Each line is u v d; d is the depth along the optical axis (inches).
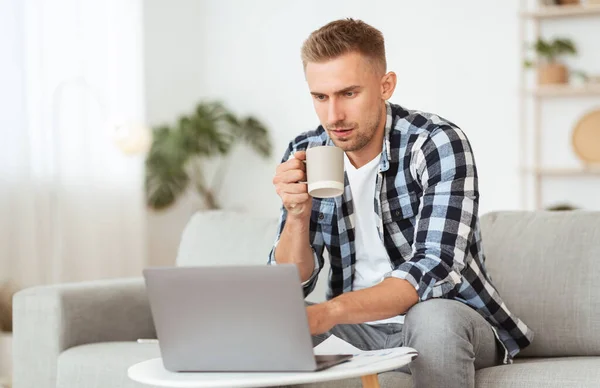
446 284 66.9
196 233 107.9
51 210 172.9
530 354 84.7
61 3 175.0
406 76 215.5
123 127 180.1
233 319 53.8
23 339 93.9
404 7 215.2
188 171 223.9
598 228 85.5
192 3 228.7
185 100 225.6
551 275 85.2
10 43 161.3
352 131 70.0
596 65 205.8
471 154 72.8
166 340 55.8
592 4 201.2
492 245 89.9
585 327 82.6
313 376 51.4
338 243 79.6
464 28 211.5
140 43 195.2
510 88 209.2
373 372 52.7
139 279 104.2
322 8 221.9
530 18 207.8
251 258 102.2
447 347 64.0
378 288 64.3
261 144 223.6
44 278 169.2
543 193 210.2
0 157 159.6
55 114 173.3
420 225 70.3
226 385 50.7
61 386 88.1
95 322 95.8
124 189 190.7
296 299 52.0
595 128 204.4
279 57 225.6
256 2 227.1
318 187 62.8
